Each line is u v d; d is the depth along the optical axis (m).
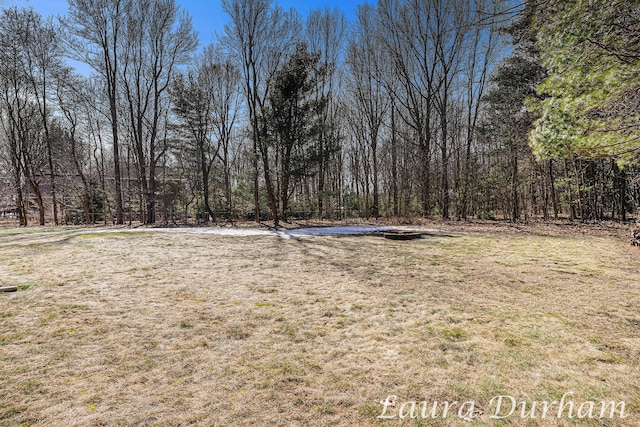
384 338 2.81
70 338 2.80
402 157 19.72
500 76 14.48
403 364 2.36
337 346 2.68
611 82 3.96
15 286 4.30
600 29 3.60
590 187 13.62
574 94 4.39
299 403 1.92
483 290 4.26
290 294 4.13
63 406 1.88
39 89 17.00
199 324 3.14
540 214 19.19
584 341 2.69
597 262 5.87
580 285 4.42
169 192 17.73
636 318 3.19
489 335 2.84
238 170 23.14
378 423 1.74
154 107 17.53
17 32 15.80
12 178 19.20
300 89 14.44
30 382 2.12
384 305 3.69
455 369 2.28
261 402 1.93
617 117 4.21
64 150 19.50
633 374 2.18
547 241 8.68
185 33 17.73
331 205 18.91
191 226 14.85
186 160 18.75
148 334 2.90
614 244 7.98
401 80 17.58
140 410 1.85
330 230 12.39
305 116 14.88
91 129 19.69
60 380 2.15
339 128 20.05
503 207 16.78
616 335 2.80
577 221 14.23
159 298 3.94
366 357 2.48
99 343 2.71
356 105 19.89
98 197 20.78
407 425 1.72
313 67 14.55
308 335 2.90
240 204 18.77
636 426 1.69
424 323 3.14
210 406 1.89
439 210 18.31
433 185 17.66
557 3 3.48
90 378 2.18
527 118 13.20
